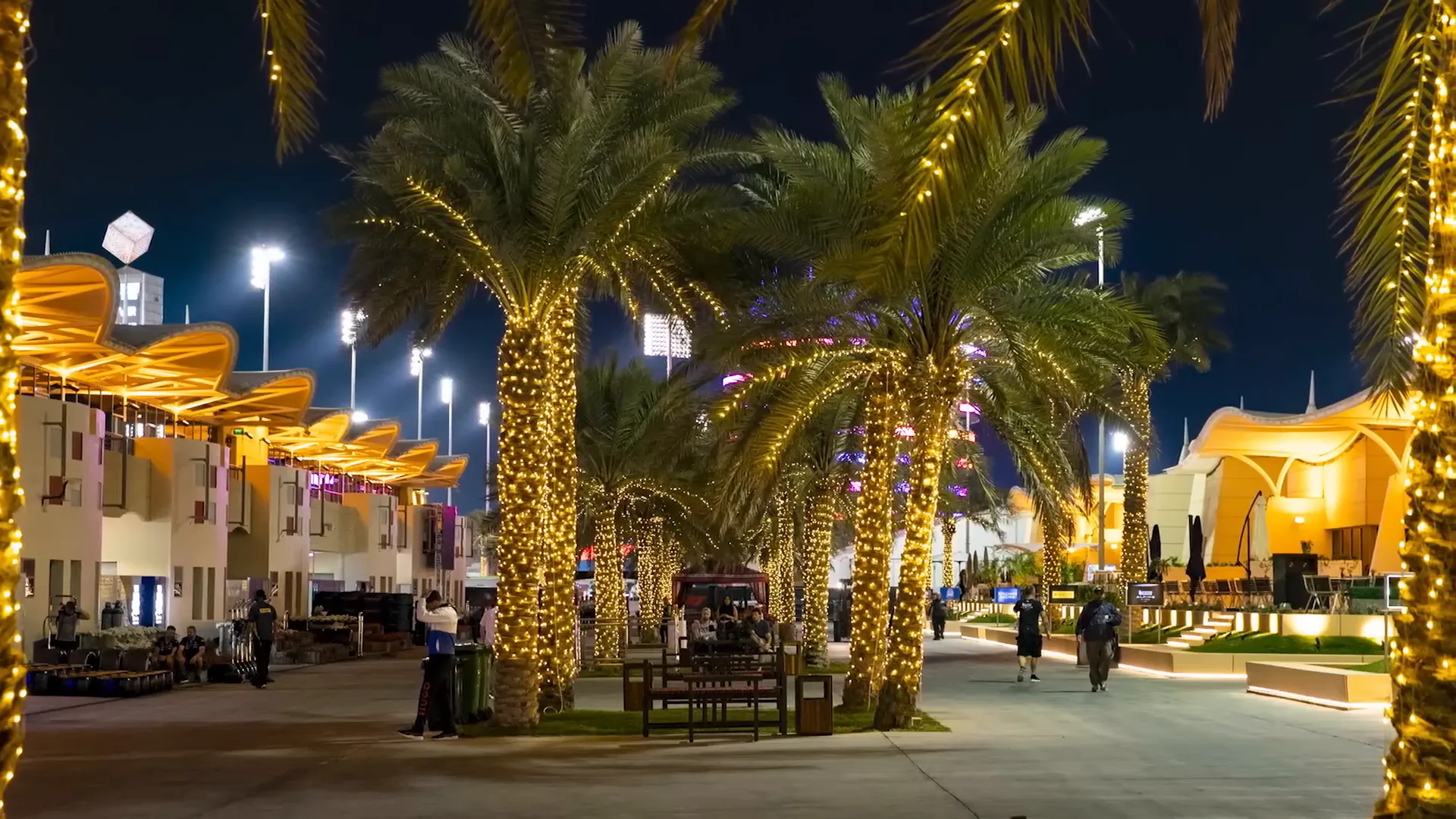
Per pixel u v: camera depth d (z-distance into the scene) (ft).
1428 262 20.72
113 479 121.80
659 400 124.88
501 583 63.10
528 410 64.59
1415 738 19.71
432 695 59.88
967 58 22.34
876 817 36.01
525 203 63.87
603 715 70.38
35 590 100.22
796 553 181.88
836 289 65.98
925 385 65.00
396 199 63.05
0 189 17.39
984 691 84.28
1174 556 257.34
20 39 17.81
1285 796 39.55
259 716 73.00
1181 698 77.87
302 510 168.04
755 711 56.75
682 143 72.90
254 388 144.66
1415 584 19.99
